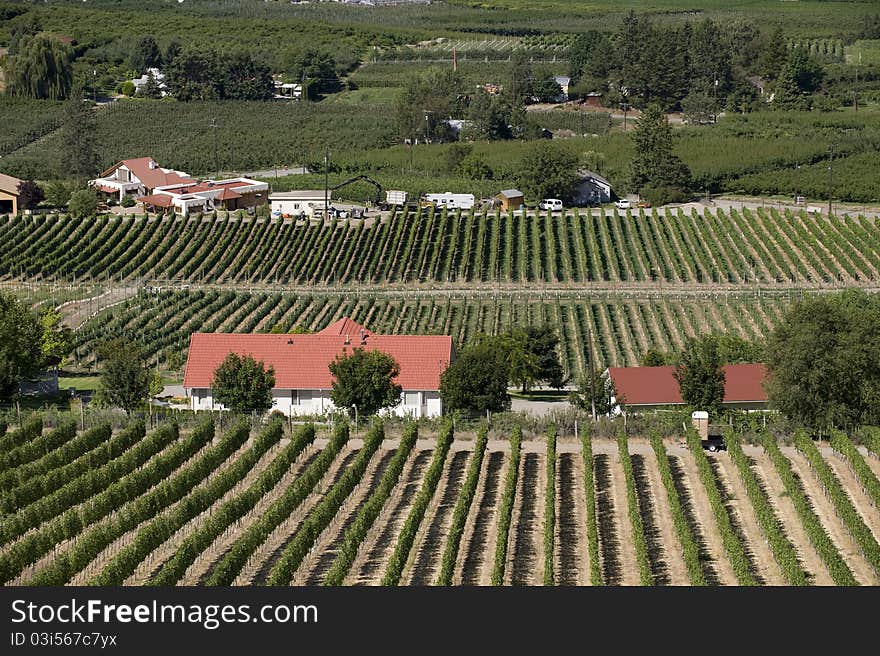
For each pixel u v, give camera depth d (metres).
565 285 160.25
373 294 153.38
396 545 72.56
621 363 129.25
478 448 89.12
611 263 166.88
